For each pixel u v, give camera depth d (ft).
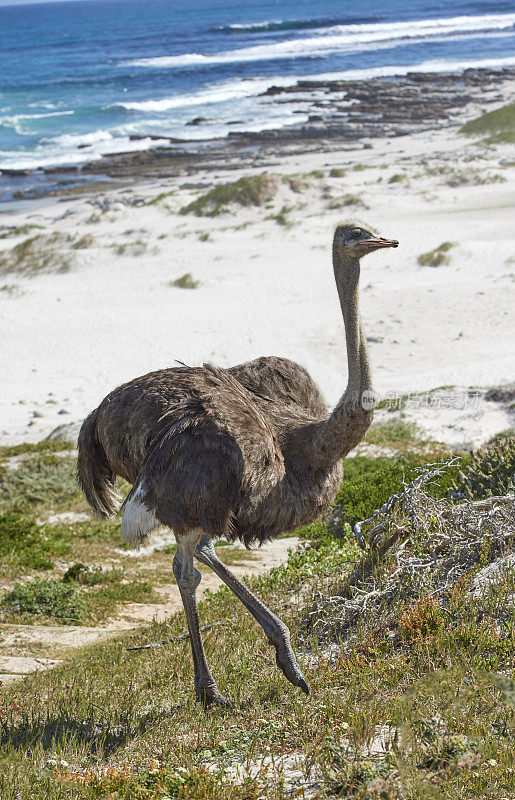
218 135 230.68
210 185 170.71
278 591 28.12
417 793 13.73
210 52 450.71
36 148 229.25
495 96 249.75
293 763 16.05
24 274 120.26
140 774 15.96
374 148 194.08
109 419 20.80
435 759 14.69
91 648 27.45
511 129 190.49
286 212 143.23
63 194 179.01
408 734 15.30
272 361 22.94
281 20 651.66
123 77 364.79
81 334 91.25
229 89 312.09
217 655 23.40
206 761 16.63
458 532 24.17
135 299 102.83
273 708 18.89
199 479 18.44
